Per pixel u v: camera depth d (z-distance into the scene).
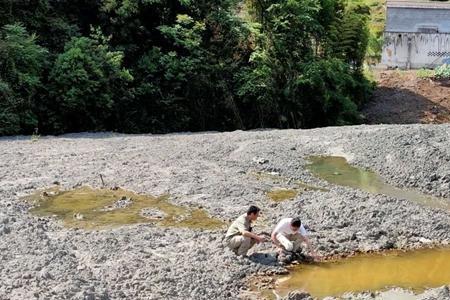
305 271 9.91
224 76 28.94
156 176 15.30
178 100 27.72
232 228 10.38
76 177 15.21
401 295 9.09
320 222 11.95
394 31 41.88
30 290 8.38
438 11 42.53
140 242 10.79
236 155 17.66
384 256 10.59
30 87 23.72
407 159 16.39
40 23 26.38
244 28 29.25
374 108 32.50
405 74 36.56
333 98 30.03
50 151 18.25
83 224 11.93
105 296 8.38
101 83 25.06
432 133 18.75
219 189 14.13
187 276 9.33
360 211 12.41
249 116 29.38
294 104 29.58
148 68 27.28
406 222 11.99
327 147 18.58
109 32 27.77
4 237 10.59
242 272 9.68
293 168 16.31
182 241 10.90
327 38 32.34
